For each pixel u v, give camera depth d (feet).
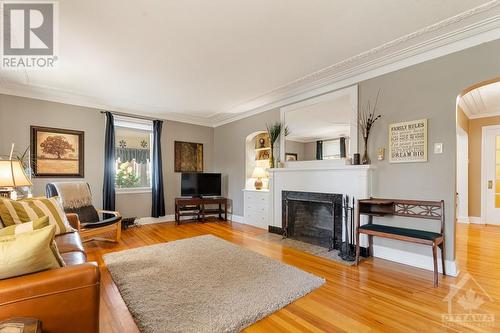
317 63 9.92
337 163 11.28
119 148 16.81
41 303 3.43
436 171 8.59
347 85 11.25
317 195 12.09
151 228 15.65
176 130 18.99
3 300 3.18
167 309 6.06
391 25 7.39
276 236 13.58
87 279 3.79
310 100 12.94
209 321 5.57
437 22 7.23
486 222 17.06
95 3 6.30
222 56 9.34
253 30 7.63
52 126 13.74
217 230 15.14
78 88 12.78
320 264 9.30
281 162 14.33
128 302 6.38
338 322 5.66
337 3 6.41
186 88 12.84
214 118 19.45
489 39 7.44
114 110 16.03
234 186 18.85
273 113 15.46
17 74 10.89
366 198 10.11
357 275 8.27
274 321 5.72
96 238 12.83
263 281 7.68
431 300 6.63
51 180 13.53
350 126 11.03
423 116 8.89
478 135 17.48
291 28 7.54
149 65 10.09
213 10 6.64
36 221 4.88
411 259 9.16
